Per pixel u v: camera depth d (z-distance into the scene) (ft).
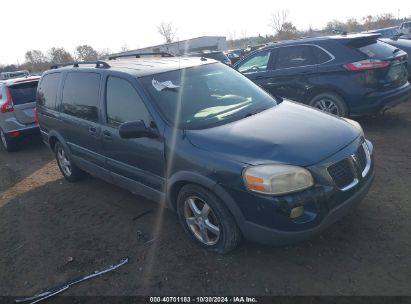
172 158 11.55
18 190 19.85
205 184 10.66
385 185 14.71
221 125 11.78
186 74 14.05
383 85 20.76
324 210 9.82
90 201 16.98
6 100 26.27
